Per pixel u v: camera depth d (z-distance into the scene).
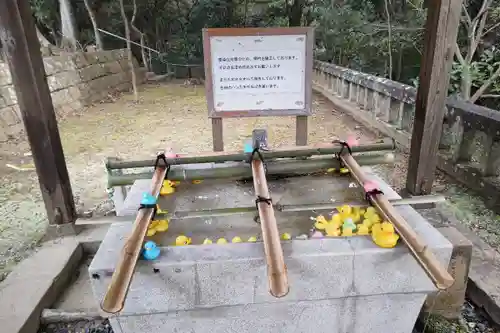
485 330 2.36
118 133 6.66
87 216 3.37
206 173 2.65
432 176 3.04
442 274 1.55
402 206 2.35
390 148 2.82
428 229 2.10
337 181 2.79
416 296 2.04
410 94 5.03
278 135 6.31
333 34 9.48
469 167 3.84
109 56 11.77
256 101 3.04
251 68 2.96
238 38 2.88
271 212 1.97
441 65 2.73
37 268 2.64
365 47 8.62
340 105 8.02
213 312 2.00
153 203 2.12
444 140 4.36
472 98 5.40
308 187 2.71
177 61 15.13
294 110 3.07
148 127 7.06
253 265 1.86
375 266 1.92
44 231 3.26
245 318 2.04
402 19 7.76
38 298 2.38
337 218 2.19
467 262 2.38
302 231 2.19
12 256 2.90
